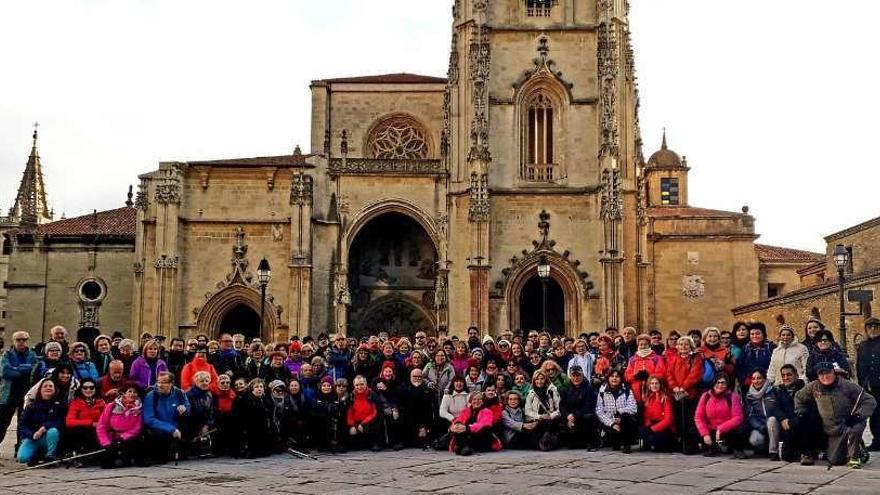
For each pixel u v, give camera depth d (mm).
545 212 60625
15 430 32250
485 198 59062
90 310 69000
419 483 18375
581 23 62312
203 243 64188
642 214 61469
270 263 64125
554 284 62312
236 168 64438
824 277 71188
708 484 17594
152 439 22203
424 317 69438
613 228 58031
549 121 62438
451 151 61594
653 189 98062
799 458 22000
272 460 23422
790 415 22031
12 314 68938
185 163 64062
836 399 20719
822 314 53750
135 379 24562
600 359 27578
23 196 123625
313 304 63094
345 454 25047
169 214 62719
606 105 59500
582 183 60969
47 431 22203
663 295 73875
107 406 21938
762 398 22969
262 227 64500
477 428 25047
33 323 69000
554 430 26062
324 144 72500
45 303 69250
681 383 24562
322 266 63688
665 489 16969
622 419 24953
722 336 26625
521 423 26047
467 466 21516
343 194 64938
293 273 61844
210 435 24250
